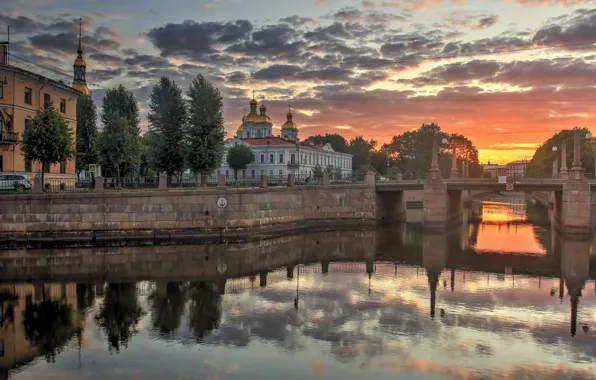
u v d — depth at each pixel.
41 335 19.09
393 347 17.88
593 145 101.38
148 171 74.12
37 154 40.03
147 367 16.03
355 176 65.44
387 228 57.06
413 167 125.50
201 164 55.12
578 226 47.66
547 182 53.31
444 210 54.09
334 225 56.69
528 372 15.83
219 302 23.86
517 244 44.94
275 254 38.12
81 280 28.11
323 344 18.11
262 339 18.64
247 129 134.25
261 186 49.50
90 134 63.19
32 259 33.25
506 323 20.81
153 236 40.53
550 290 27.00
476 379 15.30
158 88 56.44
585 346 18.16
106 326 20.17
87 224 38.66
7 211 37.12
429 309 22.83
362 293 25.88
